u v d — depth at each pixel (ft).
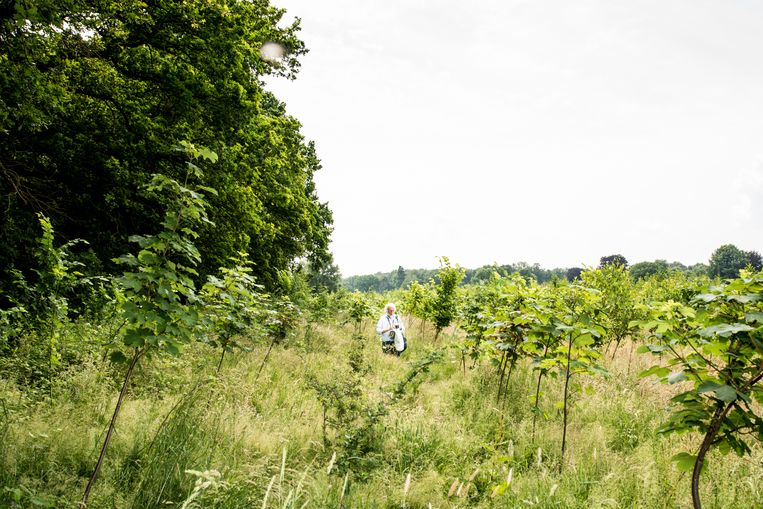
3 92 22.81
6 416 11.12
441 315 44.91
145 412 14.44
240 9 38.83
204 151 10.20
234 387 18.33
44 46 24.00
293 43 52.42
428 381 26.84
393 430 16.83
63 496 9.28
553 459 14.98
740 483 12.32
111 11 31.78
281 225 63.31
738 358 8.88
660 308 10.16
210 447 13.00
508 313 20.74
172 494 10.59
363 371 18.34
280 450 14.43
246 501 10.63
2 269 26.30
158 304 9.71
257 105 43.45
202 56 35.99
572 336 16.01
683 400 9.51
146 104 36.40
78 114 34.04
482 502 12.37
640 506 11.61
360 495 12.12
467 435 17.63
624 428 17.69
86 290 25.21
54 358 15.99
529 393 22.98
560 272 499.51
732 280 9.11
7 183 30.78
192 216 10.25
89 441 11.87
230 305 19.10
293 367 26.58
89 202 35.63
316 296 55.26
